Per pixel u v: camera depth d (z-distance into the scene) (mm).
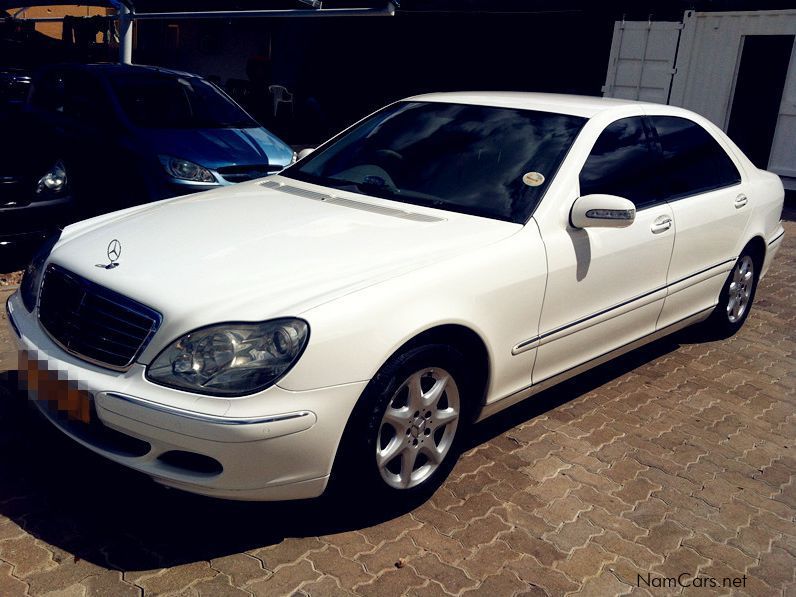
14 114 8609
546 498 3545
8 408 3924
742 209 5129
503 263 3428
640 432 4254
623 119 4371
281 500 2934
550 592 2947
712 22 10867
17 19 15156
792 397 4883
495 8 12586
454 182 3965
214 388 2740
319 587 2857
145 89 8008
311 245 3332
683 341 5684
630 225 3748
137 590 2766
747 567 3199
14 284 5727
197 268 3105
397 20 14117
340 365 2855
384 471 3152
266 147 7812
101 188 7586
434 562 3047
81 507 3201
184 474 2824
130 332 2924
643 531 3373
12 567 2828
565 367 3979
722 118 11031
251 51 18109
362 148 4469
